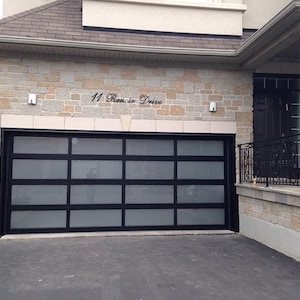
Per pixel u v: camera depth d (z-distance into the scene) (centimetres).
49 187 724
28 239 669
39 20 734
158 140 764
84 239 671
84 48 682
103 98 730
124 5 761
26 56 705
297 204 524
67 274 463
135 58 734
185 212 765
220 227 771
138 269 484
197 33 784
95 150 742
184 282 434
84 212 734
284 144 693
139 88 742
